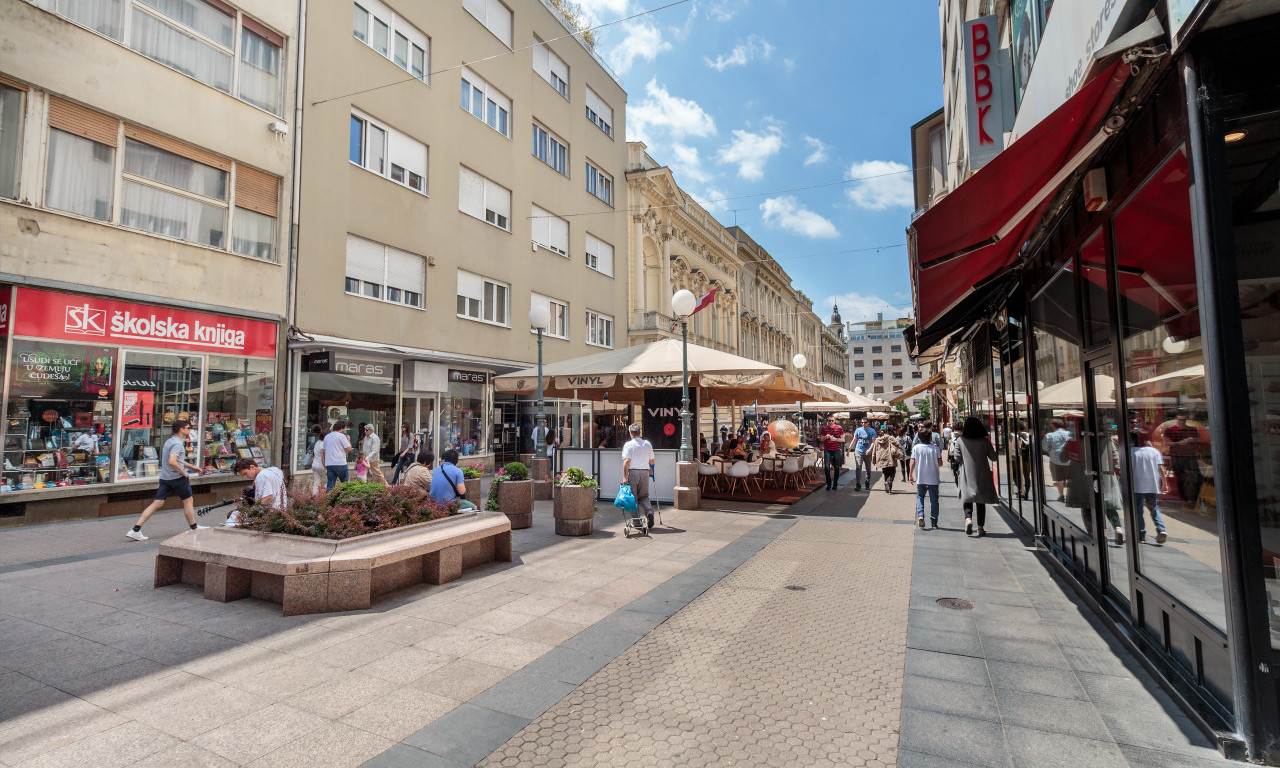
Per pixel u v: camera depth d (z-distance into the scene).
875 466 14.12
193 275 11.48
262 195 12.85
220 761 2.93
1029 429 8.01
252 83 12.74
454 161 17.78
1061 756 2.98
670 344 12.81
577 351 23.56
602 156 26.00
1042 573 6.43
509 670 4.01
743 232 45.12
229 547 5.62
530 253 21.05
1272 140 2.94
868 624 4.92
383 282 15.51
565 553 7.40
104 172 10.39
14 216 9.20
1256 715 2.87
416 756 2.99
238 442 12.12
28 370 9.30
